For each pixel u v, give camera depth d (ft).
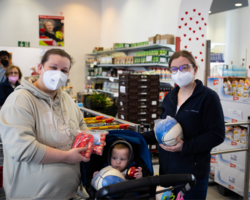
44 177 4.18
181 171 5.52
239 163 9.62
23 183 4.20
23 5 25.05
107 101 20.22
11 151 3.87
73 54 27.30
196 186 5.44
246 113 9.57
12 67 12.77
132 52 21.65
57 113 4.55
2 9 24.45
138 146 5.58
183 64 5.43
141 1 20.16
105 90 22.94
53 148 4.14
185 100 5.59
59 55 4.39
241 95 9.94
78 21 27.20
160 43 15.90
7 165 4.36
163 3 17.08
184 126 5.48
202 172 5.41
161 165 6.07
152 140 6.24
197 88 5.46
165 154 5.94
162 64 15.17
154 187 3.52
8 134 3.90
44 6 25.80
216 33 28.53
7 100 4.17
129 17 22.15
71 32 27.02
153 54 15.84
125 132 5.45
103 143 4.73
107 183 4.28
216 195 10.36
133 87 12.96
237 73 11.02
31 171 4.17
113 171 4.51
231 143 10.13
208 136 5.12
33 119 4.14
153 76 13.44
